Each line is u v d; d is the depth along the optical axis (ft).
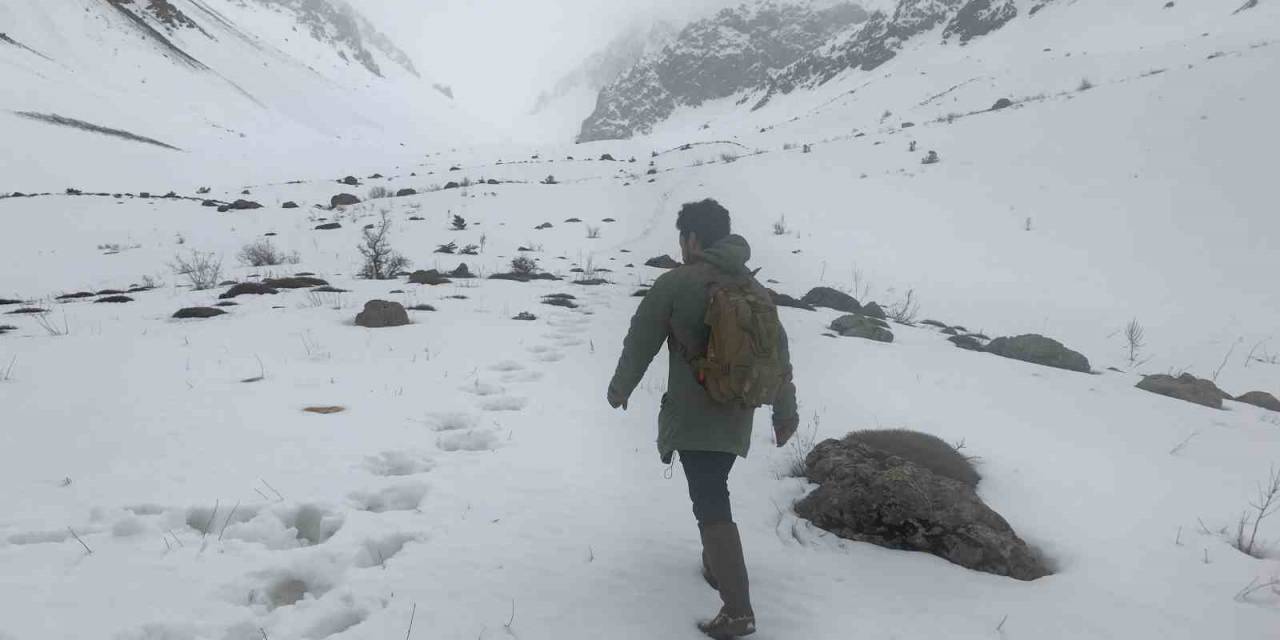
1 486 12.85
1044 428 20.17
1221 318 49.49
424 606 9.78
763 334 9.27
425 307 35.09
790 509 14.05
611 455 16.47
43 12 280.31
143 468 14.03
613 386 9.85
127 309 34.91
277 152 249.75
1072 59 195.83
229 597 9.89
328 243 76.89
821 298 46.68
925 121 176.45
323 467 14.57
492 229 86.89
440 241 79.46
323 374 22.12
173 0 419.13
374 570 10.68
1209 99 93.45
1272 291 53.16
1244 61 104.88
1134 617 10.41
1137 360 42.27
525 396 20.71
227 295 39.65
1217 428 21.74
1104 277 58.65
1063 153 89.35
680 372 9.74
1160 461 17.54
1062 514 14.01
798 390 23.39
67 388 19.60
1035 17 384.06
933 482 13.01
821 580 11.25
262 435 16.28
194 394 19.40
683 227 10.50
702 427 9.53
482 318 33.01
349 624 9.64
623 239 84.33
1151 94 102.12
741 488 14.97
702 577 11.20
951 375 26.91
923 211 79.05
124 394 19.19
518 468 15.25
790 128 237.86
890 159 104.12
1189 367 40.98
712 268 9.93
